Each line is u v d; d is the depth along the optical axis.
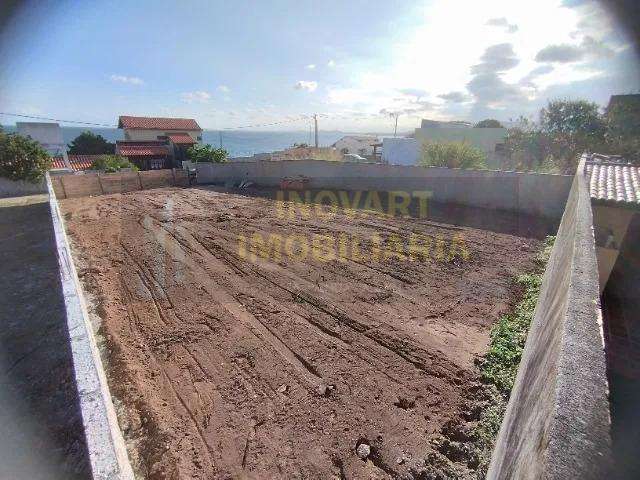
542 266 6.82
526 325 4.65
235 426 3.29
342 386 3.76
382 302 5.55
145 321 5.12
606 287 5.26
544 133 18.75
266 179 18.22
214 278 6.60
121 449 2.49
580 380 1.03
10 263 7.52
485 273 6.56
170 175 19.84
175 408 3.52
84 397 2.28
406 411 3.41
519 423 1.60
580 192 5.09
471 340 4.48
